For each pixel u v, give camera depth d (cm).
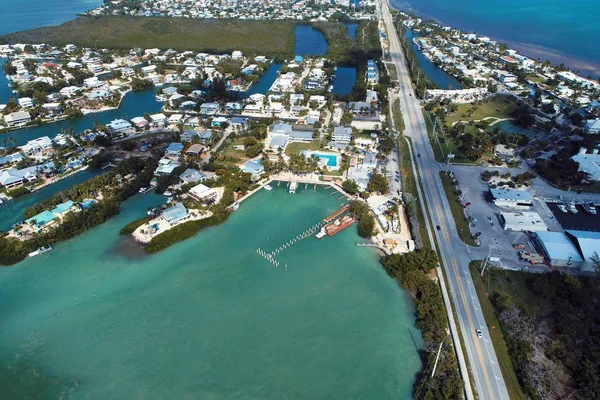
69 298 11175
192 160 17712
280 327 10306
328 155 18012
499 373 8881
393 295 11250
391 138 19300
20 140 19975
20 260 12462
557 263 11781
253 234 13650
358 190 15600
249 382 9000
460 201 14975
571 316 10012
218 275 11919
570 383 8650
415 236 13038
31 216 14088
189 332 10169
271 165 17188
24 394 8819
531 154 18025
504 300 10350
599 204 14712
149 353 9662
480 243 12850
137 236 13388
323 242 13275
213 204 14838
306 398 8694
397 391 8806
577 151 18250
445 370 8850
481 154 18000
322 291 11394
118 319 10525
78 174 16988
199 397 8719
